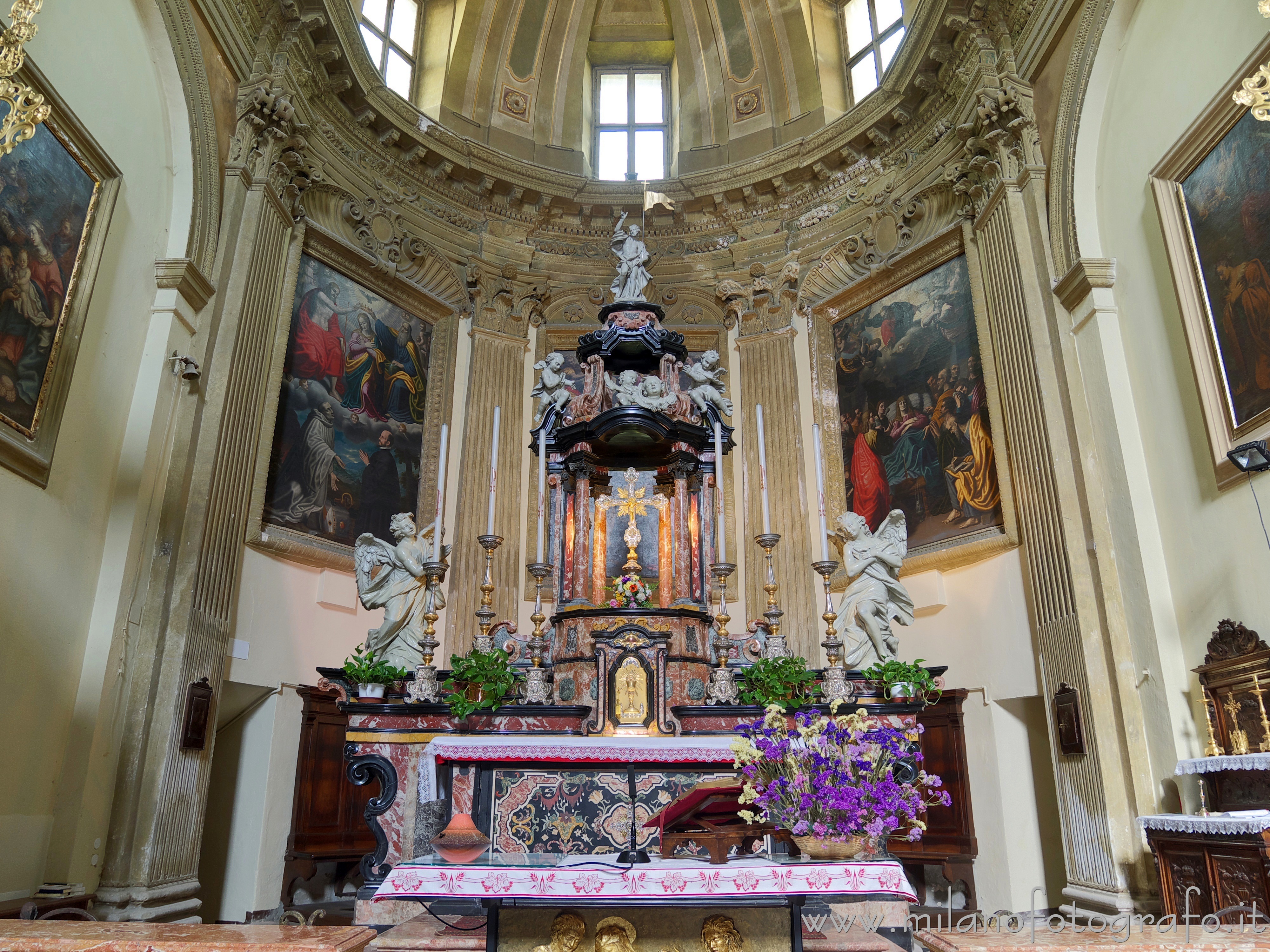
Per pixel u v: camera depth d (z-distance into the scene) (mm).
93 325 7145
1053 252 8625
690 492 8531
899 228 11109
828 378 11672
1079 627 7668
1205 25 6988
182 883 7254
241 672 8578
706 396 8641
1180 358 7129
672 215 13188
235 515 8438
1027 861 8422
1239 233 6477
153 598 7531
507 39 13633
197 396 8180
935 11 10047
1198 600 6859
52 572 6605
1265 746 5961
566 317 12805
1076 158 8398
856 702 6719
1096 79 8258
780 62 13469
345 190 10930
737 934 4000
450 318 12109
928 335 10484
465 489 11344
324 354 10273
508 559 11289
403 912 6133
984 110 9273
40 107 4434
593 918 4016
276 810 8836
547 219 13117
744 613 11117
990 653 8969
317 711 9414
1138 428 7660
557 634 7664
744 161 12633
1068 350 8344
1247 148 6410
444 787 6273
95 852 6785
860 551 8016
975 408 9664
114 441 7434
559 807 6242
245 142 9125
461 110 13273
